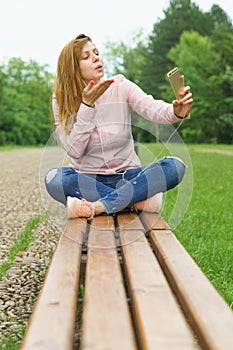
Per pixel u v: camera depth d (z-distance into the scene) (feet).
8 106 195.52
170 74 11.11
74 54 12.26
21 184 41.88
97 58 12.39
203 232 18.07
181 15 215.51
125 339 5.36
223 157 69.21
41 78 248.93
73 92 12.26
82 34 12.57
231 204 24.73
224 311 6.02
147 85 206.90
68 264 8.41
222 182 35.40
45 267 15.33
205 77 150.00
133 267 8.09
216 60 152.25
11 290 13.11
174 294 7.50
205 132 148.66
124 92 12.67
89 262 8.54
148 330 5.53
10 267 15.33
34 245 18.26
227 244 16.34
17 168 62.23
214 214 21.77
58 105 12.42
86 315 6.12
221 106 145.48
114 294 6.86
